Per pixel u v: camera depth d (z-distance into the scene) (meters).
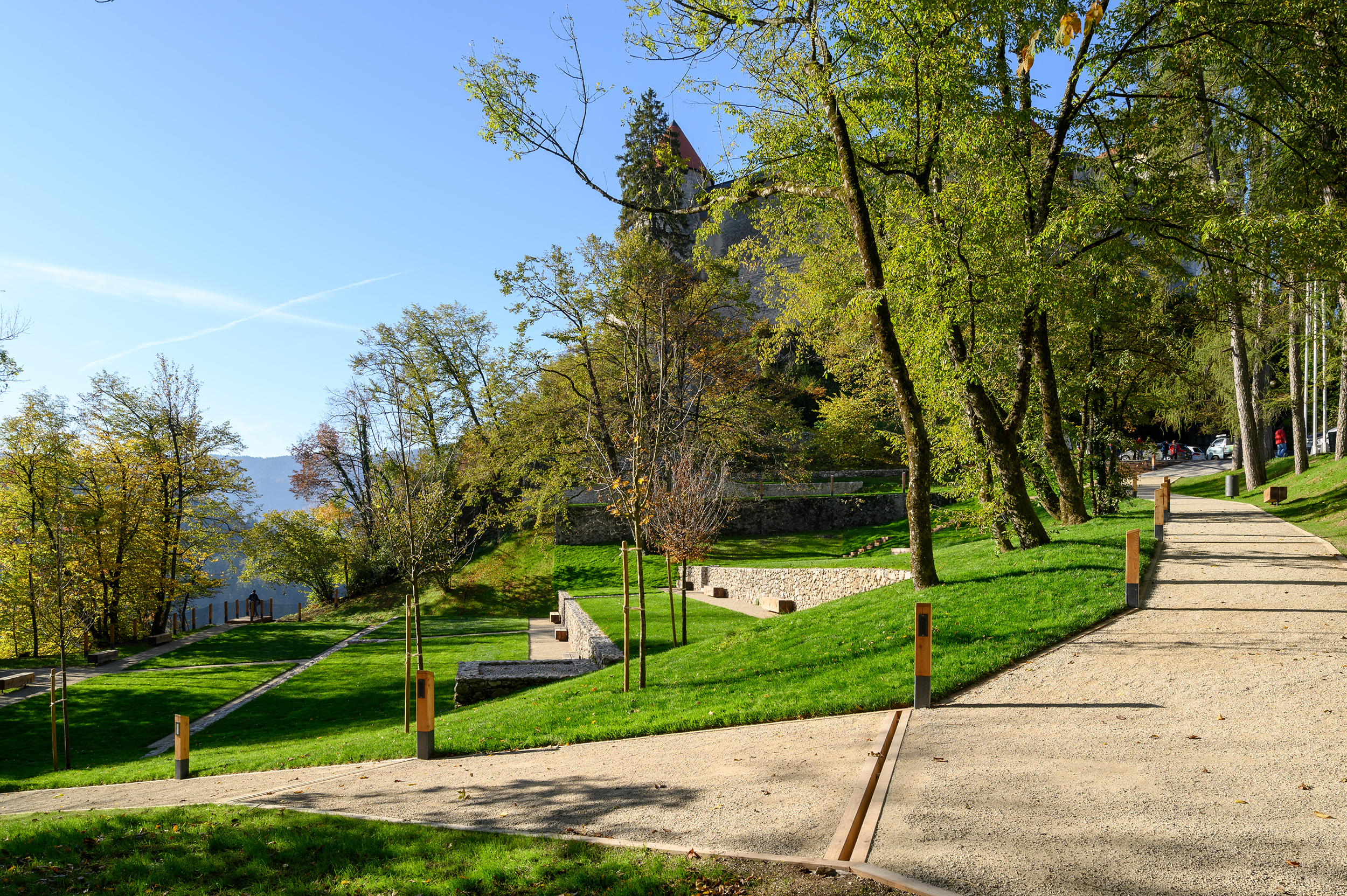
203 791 10.63
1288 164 17.72
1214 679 9.00
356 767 10.91
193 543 40.97
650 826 6.29
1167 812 5.68
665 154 15.38
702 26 13.59
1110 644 10.73
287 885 5.81
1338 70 15.62
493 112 13.16
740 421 40.59
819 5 13.42
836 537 41.22
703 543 21.23
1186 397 38.66
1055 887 4.64
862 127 14.60
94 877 6.36
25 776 15.80
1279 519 21.38
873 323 15.05
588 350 38.59
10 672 27.42
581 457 41.25
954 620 12.70
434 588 43.03
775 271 23.88
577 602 30.88
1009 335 19.88
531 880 5.43
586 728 10.80
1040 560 16.20
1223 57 16.12
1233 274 17.25
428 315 47.78
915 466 15.47
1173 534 19.09
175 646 33.19
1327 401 43.16
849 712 9.50
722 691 11.73
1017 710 8.61
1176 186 17.39
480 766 9.69
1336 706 7.84
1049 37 15.84
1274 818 5.48
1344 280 16.47
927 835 5.49
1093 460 24.70
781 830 5.86
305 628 37.41
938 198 14.91
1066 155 19.12
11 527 30.41
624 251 39.47
